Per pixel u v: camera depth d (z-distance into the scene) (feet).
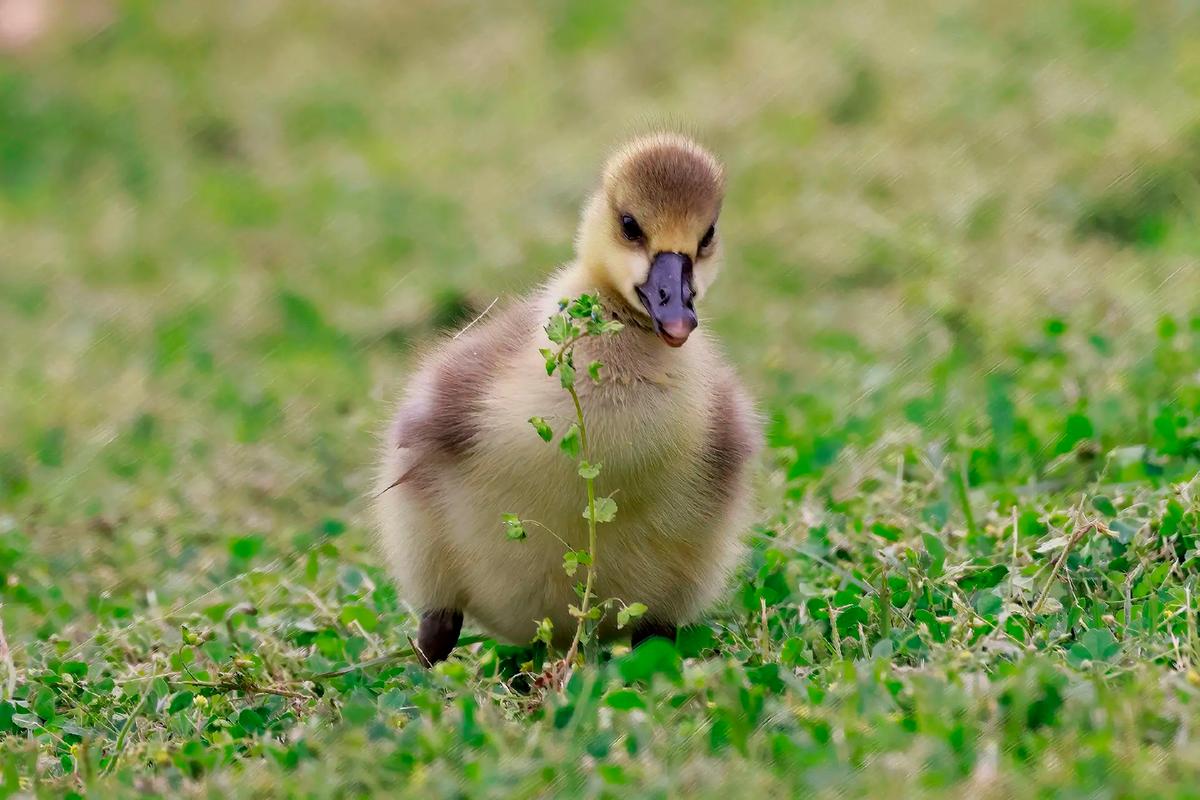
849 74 79.71
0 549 43.04
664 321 31.01
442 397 32.35
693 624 33.91
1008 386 46.03
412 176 84.02
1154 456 38.70
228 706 31.37
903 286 59.31
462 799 24.73
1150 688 26.14
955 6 86.12
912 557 34.42
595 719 27.20
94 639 35.81
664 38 95.86
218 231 80.28
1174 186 62.13
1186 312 49.06
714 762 25.00
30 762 28.14
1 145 94.32
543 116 89.92
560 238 71.05
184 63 104.78
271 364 61.98
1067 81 74.08
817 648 31.63
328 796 25.20
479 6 107.24
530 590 32.27
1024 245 60.23
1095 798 23.13
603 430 30.53
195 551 42.83
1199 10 79.97
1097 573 32.91
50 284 74.74
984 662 28.25
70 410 57.77
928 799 23.35
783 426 45.98
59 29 107.14
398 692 29.76
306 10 108.99
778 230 66.74
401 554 34.17
